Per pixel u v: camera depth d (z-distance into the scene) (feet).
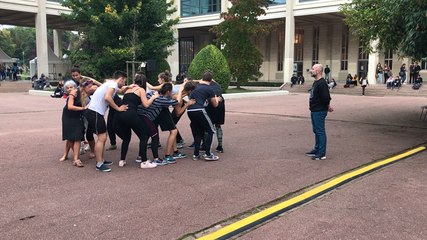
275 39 133.08
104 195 16.83
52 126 36.96
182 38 157.17
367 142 29.45
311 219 14.43
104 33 81.00
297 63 130.62
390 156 24.72
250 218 14.48
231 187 18.11
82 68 82.58
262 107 57.88
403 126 37.86
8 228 13.39
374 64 97.76
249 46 89.61
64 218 14.29
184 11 134.92
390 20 31.50
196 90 22.90
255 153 25.30
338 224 13.96
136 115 20.89
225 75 75.66
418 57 33.86
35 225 13.66
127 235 12.96
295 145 28.07
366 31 37.73
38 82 94.84
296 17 112.68
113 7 79.87
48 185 18.20
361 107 56.65
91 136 23.21
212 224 13.98
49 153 24.94
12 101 68.13
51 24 135.64
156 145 21.93
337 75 120.57
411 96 80.74
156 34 83.66
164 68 85.61
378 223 14.03
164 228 13.56
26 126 36.91
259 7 90.33
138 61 80.89
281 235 13.06
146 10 81.20
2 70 133.59
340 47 119.44
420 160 23.62
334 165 22.22
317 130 23.61
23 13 111.24
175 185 18.31
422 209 15.38
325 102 23.15
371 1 36.83
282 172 20.71
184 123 39.22
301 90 101.71
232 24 88.28
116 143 28.09
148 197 16.63
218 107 24.63
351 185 18.53
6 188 17.70
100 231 13.24
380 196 16.90
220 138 25.38
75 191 17.34
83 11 81.97
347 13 40.78
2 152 25.13
